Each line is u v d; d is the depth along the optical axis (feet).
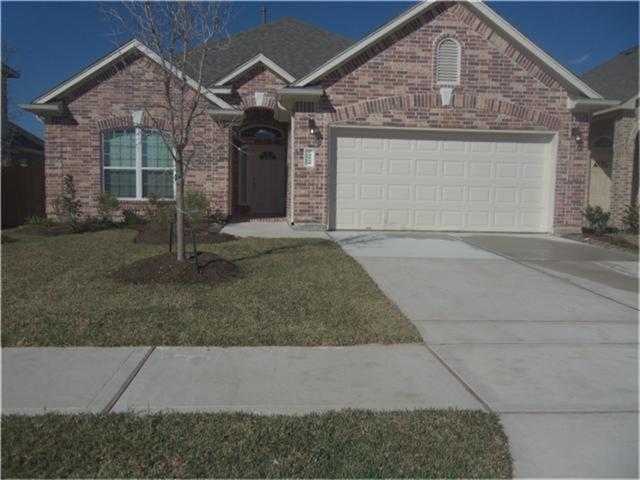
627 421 13.71
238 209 61.31
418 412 13.69
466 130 44.98
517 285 28.07
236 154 61.26
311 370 16.35
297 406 13.92
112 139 50.29
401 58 43.98
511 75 44.78
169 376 15.62
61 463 11.08
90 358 16.80
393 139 45.29
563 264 33.73
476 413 13.73
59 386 14.79
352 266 30.35
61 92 48.80
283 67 56.08
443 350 18.52
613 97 56.49
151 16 26.84
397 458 11.61
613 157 56.49
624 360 17.99
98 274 27.43
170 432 12.32
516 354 18.33
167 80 26.50
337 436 12.37
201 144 49.73
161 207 44.21
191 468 11.03
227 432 12.37
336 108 43.96
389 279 28.48
